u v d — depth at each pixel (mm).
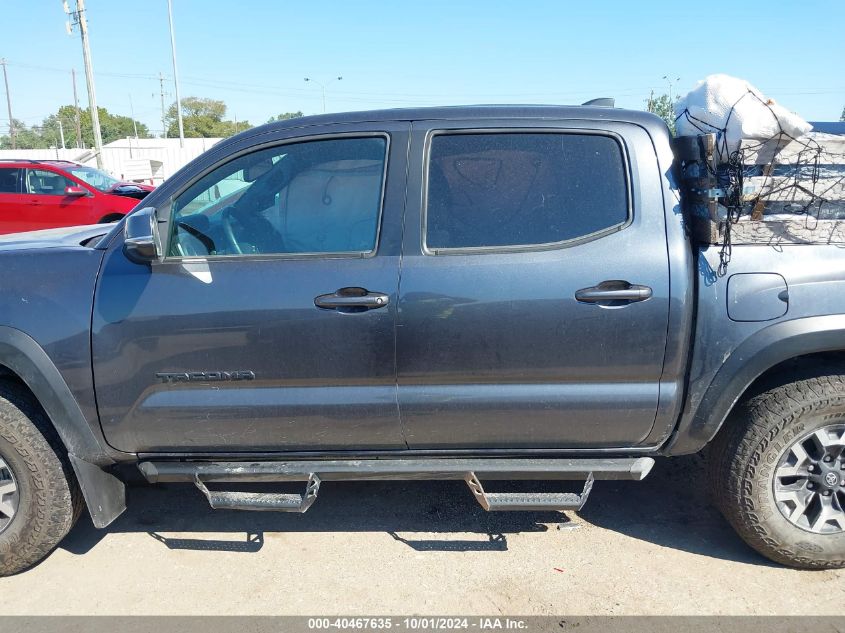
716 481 2840
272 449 2828
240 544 3176
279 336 2645
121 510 2994
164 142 41188
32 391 2742
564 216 2654
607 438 2760
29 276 2764
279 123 2820
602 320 2582
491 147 2717
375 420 2723
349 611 2680
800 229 2582
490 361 2635
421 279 2613
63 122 88938
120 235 2812
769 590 2746
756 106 2477
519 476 2791
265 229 2766
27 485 2812
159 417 2742
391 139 2730
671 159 2684
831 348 2596
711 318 2602
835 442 2703
